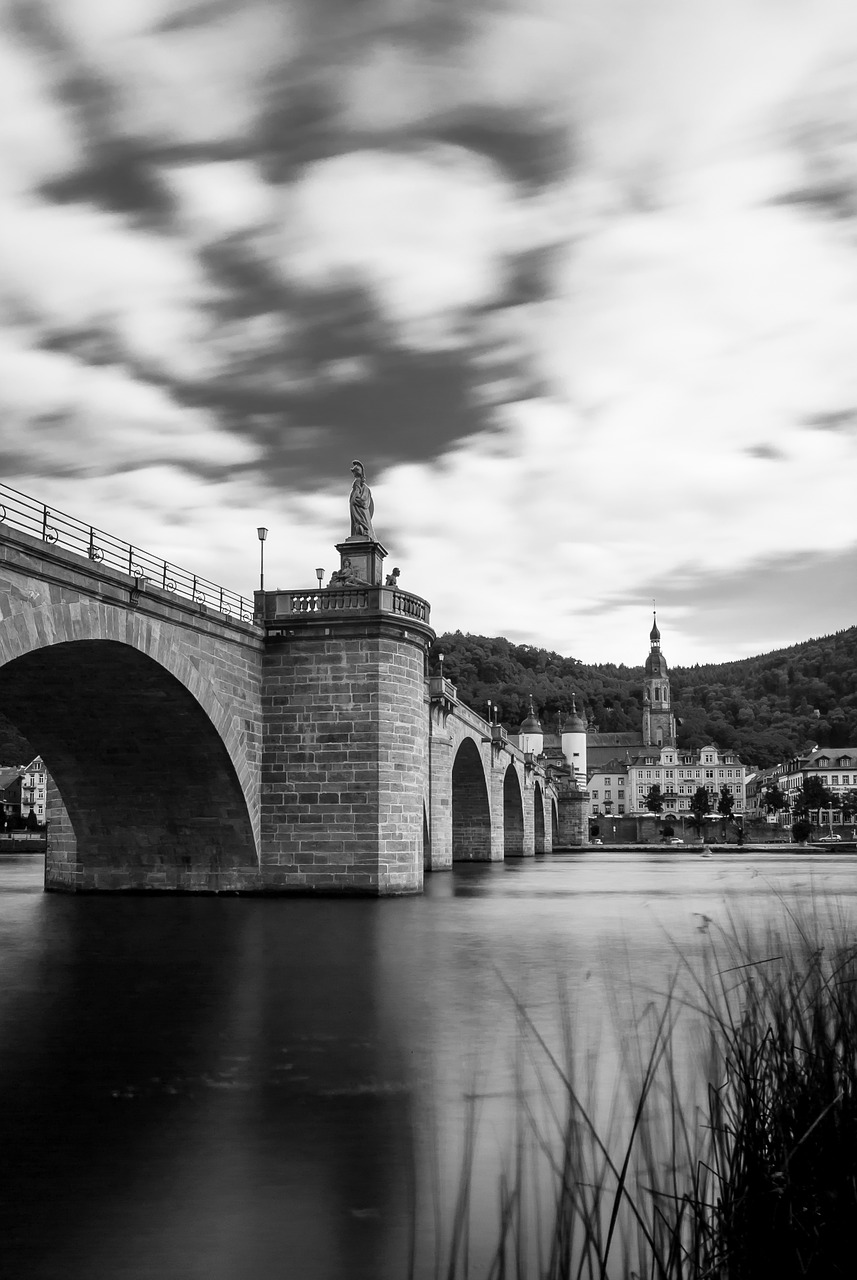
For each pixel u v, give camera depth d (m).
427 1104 12.07
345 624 42.16
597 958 23.22
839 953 6.92
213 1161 10.41
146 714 37.56
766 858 108.12
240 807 41.16
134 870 42.94
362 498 46.06
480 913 35.12
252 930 29.70
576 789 174.75
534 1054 13.97
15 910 35.84
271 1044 15.30
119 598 31.55
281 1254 8.32
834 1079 5.58
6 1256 8.38
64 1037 15.91
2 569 26.81
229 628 39.28
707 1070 6.25
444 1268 7.80
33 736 38.91
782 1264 5.14
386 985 20.34
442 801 68.00
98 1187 9.80
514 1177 9.01
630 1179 8.39
